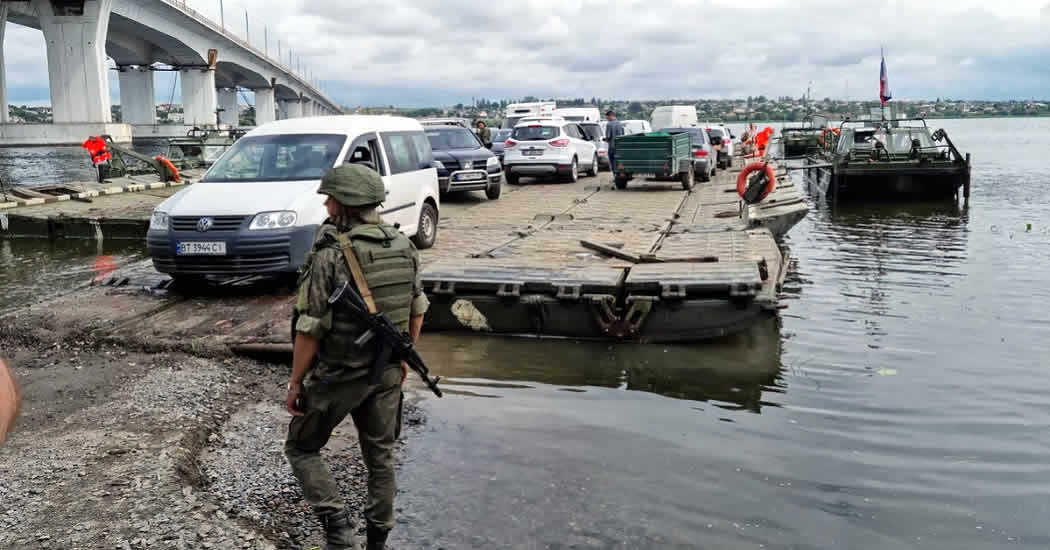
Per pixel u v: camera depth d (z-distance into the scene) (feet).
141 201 62.13
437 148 60.44
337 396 11.96
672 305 26.11
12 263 42.63
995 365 24.32
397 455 16.99
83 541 12.62
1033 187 88.84
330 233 11.91
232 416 18.81
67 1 216.54
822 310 31.76
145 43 298.76
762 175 44.75
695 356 25.20
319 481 12.48
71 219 51.47
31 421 17.79
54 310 27.14
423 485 15.56
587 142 84.28
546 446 17.66
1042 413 20.15
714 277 26.37
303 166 31.83
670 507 14.83
